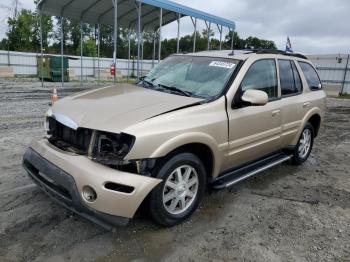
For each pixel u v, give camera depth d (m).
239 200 4.59
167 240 3.52
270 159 5.41
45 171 3.45
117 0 16.62
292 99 5.42
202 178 3.94
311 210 4.40
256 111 4.53
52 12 19.42
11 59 33.25
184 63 4.94
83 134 3.46
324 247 3.56
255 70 4.68
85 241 3.41
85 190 3.16
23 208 4.00
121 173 3.19
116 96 4.07
